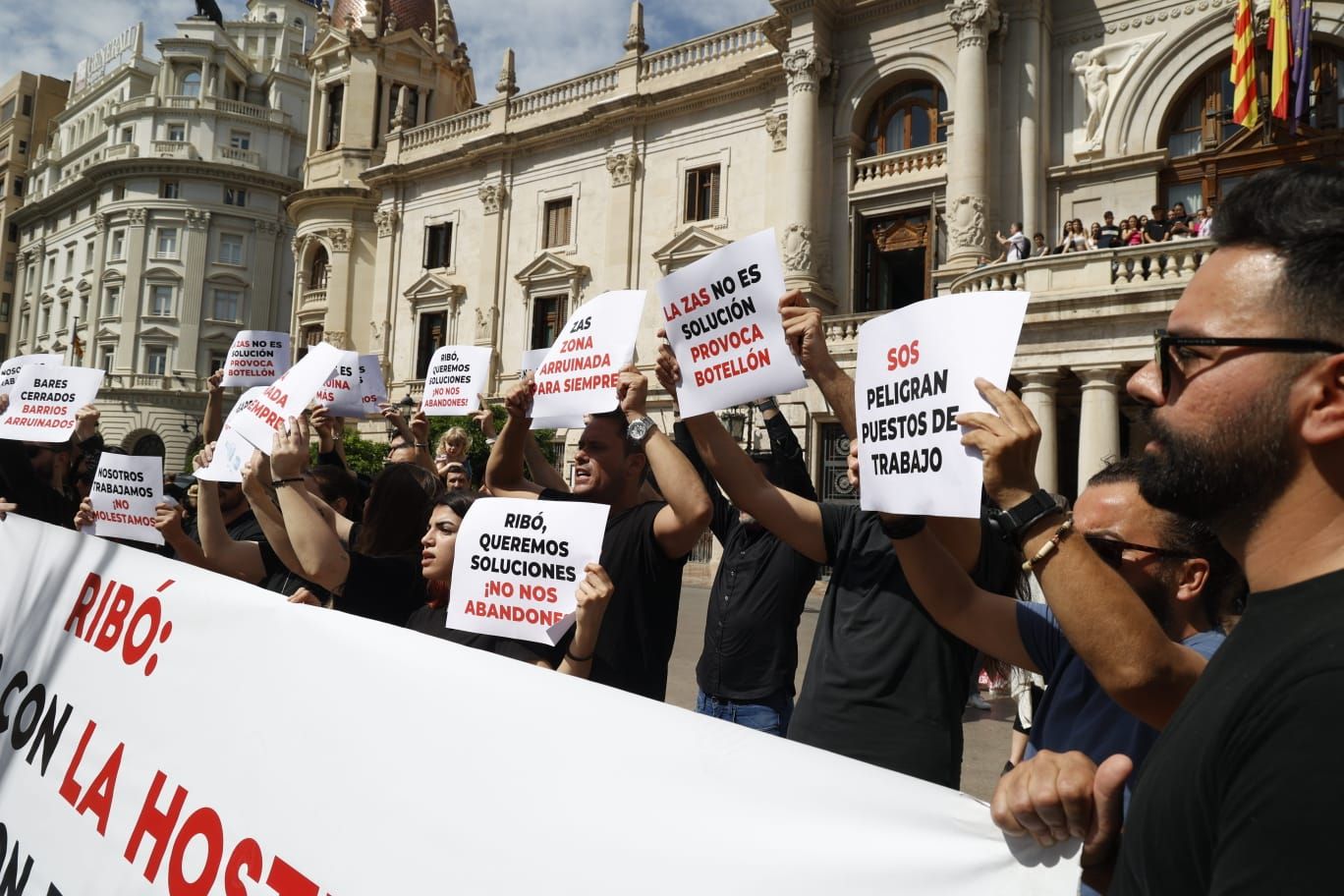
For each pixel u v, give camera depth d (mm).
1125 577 2014
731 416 20031
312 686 2287
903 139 22016
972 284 16781
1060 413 19125
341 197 34156
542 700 1904
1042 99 19766
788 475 4062
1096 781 1256
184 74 55750
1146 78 18922
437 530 3475
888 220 22094
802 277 21625
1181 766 1047
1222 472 1143
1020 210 19484
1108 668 1524
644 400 3336
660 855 1643
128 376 49719
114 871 2398
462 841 1877
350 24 36594
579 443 3551
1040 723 2059
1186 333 1196
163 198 51875
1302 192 1133
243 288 52781
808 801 1539
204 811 2307
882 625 2932
